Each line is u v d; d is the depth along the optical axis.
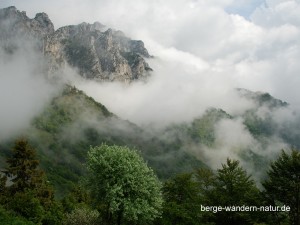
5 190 55.75
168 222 41.78
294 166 46.16
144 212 37.31
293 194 45.69
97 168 37.31
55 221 46.62
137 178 37.12
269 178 48.72
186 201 45.09
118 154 37.78
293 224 45.81
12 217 35.28
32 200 42.09
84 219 43.16
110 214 39.03
